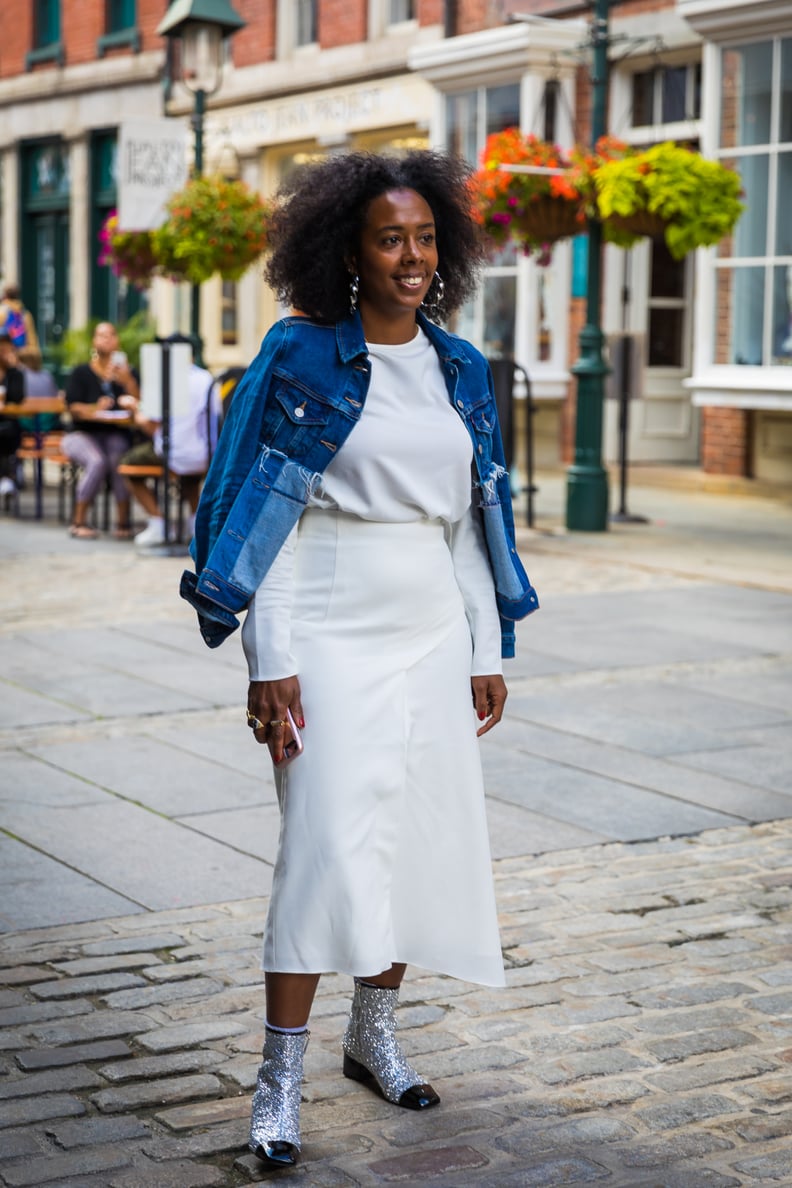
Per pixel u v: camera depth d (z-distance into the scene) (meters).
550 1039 4.04
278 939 3.41
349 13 19.95
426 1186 3.31
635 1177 3.35
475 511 3.65
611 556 12.20
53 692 7.77
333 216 3.34
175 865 5.25
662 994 4.32
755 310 14.63
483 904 3.61
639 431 17.58
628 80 17.12
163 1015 4.11
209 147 22.78
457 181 3.54
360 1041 3.74
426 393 3.45
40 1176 3.30
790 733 7.10
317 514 3.44
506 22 18.00
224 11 14.73
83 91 25.70
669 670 8.35
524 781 6.31
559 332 17.77
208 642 3.45
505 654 3.79
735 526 13.94
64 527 14.30
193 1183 3.29
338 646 3.42
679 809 5.99
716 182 12.20
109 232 14.88
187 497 12.77
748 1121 3.61
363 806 3.40
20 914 4.79
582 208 12.76
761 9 13.92
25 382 15.14
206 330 23.09
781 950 4.65
